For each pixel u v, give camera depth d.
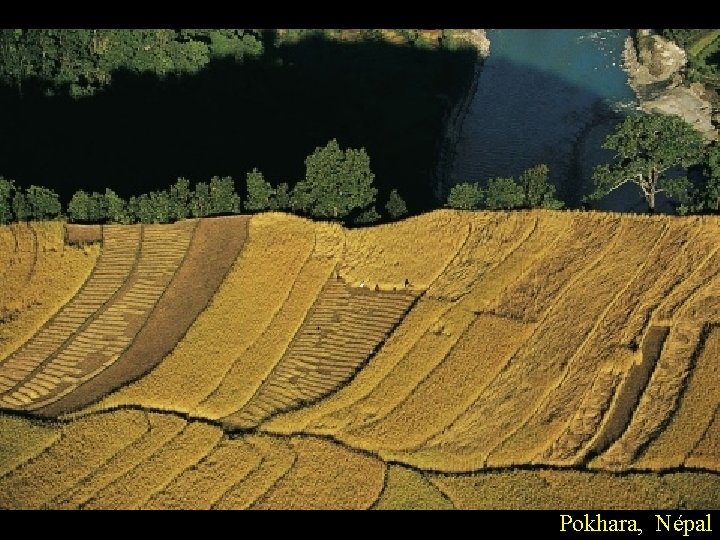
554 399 73.75
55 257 85.00
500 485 67.88
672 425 71.19
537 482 67.94
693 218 84.81
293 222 87.94
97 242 86.62
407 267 84.62
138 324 80.75
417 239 86.44
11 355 78.38
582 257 83.62
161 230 88.19
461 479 68.56
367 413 73.44
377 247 86.12
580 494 66.94
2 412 73.44
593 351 76.62
